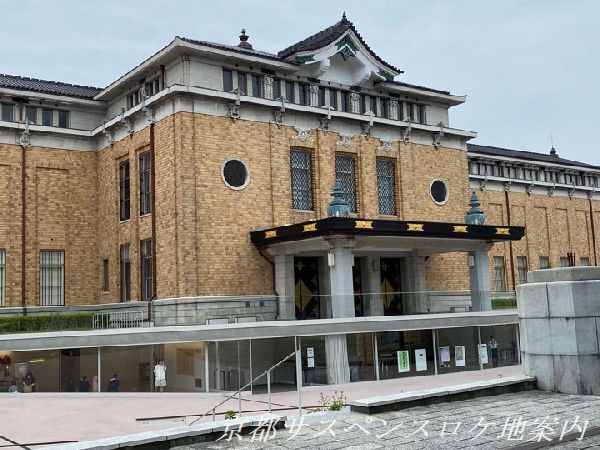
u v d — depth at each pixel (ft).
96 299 112.27
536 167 169.37
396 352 95.04
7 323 87.45
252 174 101.30
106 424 59.72
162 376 82.23
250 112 102.22
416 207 120.37
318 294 107.45
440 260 120.98
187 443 37.01
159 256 97.81
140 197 104.73
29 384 79.77
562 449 35.22
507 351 108.17
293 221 104.88
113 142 110.63
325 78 112.88
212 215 96.48
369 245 101.35
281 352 88.89
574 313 48.34
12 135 107.14
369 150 115.55
